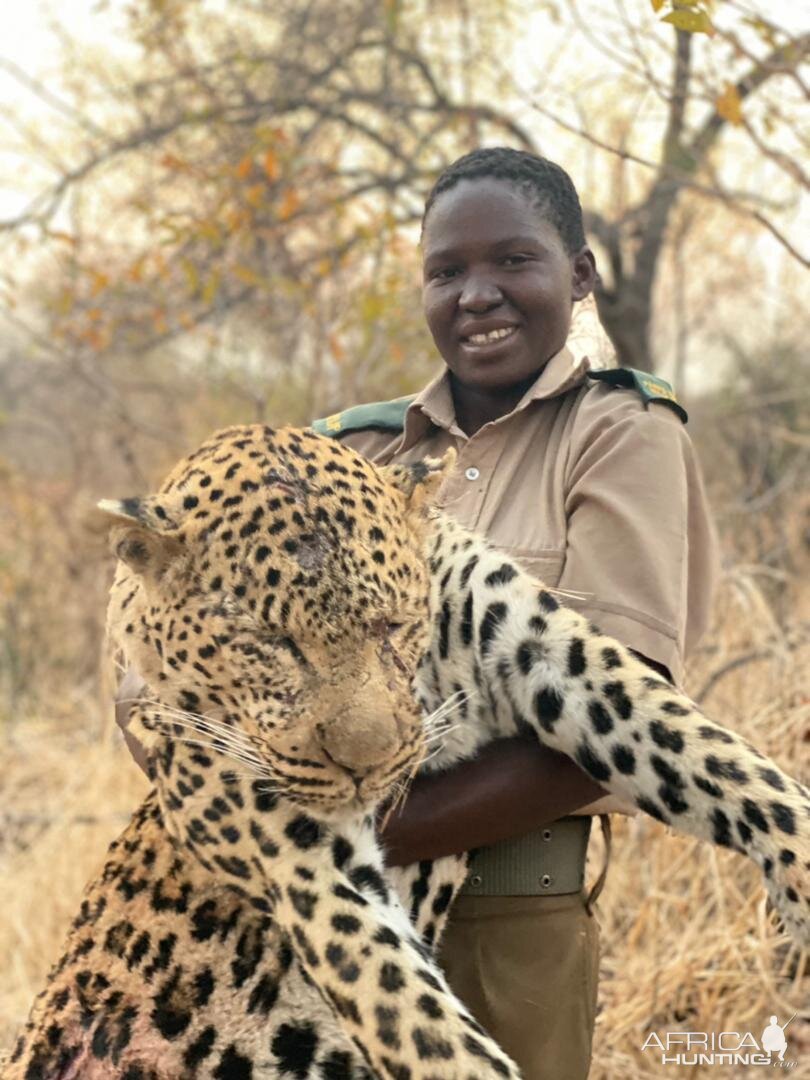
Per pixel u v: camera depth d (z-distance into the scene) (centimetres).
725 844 268
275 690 267
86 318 998
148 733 288
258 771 269
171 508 278
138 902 297
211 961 289
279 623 265
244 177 865
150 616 283
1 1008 546
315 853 269
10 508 1062
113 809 664
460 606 298
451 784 283
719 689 538
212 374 1117
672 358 1418
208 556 272
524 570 295
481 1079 246
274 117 1045
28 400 1380
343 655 265
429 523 301
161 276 906
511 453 316
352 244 921
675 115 622
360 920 262
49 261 1064
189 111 1016
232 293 1009
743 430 955
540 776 282
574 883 308
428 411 332
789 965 452
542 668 284
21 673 935
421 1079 247
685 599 290
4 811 728
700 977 434
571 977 304
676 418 311
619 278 984
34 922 600
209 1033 286
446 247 321
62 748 821
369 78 1130
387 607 271
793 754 471
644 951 461
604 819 317
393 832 281
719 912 438
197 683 277
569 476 303
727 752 266
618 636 282
